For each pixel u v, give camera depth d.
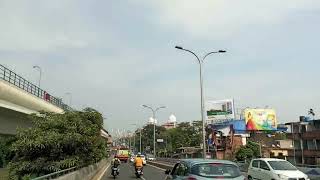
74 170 23.83
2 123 38.50
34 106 45.56
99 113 34.53
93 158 32.72
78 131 28.72
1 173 31.77
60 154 27.00
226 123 90.31
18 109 39.03
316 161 67.62
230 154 88.00
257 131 89.31
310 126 72.06
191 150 106.94
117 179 35.03
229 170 12.44
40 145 25.92
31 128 27.39
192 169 12.47
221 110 91.62
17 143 26.31
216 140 91.19
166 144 145.62
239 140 88.94
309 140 70.81
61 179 16.75
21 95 39.56
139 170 37.56
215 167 12.45
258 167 24.14
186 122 140.75
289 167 23.11
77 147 27.88
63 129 27.86
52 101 59.22
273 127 86.88
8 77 36.19
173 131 143.75
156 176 38.81
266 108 87.75
